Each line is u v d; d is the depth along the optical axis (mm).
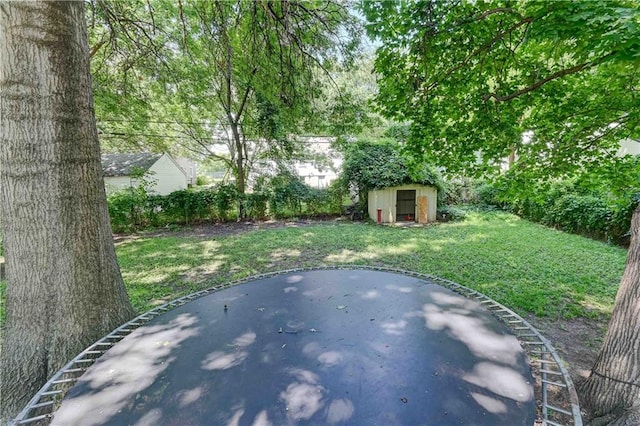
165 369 1643
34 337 2369
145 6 6578
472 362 1642
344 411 1287
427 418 1240
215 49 5438
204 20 4758
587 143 3645
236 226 11031
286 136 11797
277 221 11922
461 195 13070
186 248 7652
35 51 2273
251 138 12305
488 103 3564
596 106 3426
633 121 3291
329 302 2514
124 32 4969
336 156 13250
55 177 2402
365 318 2201
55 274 2420
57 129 2395
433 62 3430
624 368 2125
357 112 7719
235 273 5676
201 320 2250
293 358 1706
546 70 3461
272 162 12664
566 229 8484
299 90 5500
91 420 1284
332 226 10477
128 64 6211
